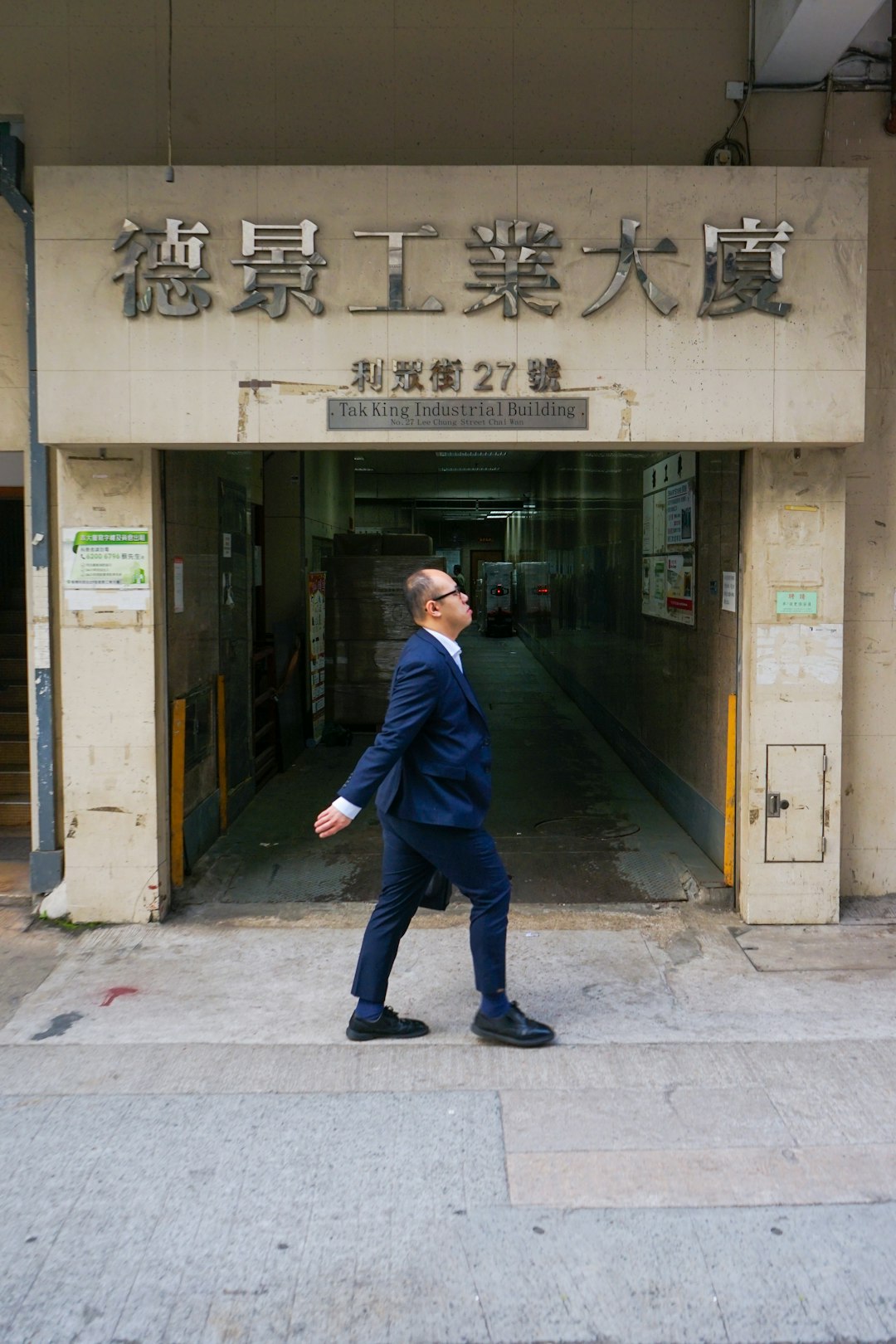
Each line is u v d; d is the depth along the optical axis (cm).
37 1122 319
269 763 814
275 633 839
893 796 521
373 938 369
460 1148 304
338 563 1014
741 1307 241
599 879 558
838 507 480
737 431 460
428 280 459
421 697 339
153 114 501
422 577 357
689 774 634
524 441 462
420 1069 353
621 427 460
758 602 483
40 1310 240
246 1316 238
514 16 500
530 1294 245
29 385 499
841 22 441
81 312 459
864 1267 254
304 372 461
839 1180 289
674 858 584
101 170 456
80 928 490
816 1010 401
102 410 461
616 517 928
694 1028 384
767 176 455
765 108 499
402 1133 312
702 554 598
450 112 503
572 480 1288
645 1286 248
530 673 1622
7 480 521
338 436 462
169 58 498
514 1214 274
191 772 576
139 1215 273
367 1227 269
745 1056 361
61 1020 395
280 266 458
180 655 546
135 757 489
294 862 593
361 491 2177
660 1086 340
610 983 427
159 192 457
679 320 458
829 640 484
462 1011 401
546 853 604
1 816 621
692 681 625
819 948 465
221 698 637
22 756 634
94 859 493
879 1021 390
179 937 480
